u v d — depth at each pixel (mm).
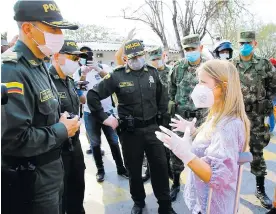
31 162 1534
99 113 2854
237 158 1473
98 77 4109
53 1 1619
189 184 1743
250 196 3223
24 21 1543
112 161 4531
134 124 2725
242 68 3092
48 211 1611
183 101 3223
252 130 3084
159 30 14219
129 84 2725
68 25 1576
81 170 2572
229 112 1522
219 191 1542
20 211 1532
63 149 2350
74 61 2449
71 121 1677
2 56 1469
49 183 1611
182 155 1460
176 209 3035
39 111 1544
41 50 1595
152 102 2785
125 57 2812
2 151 1438
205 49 4734
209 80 1570
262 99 3051
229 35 14711
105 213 3004
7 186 1497
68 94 2510
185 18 13258
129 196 3361
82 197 2643
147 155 2787
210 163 1477
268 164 4098
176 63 3410
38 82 1564
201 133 1689
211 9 13211
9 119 1364
